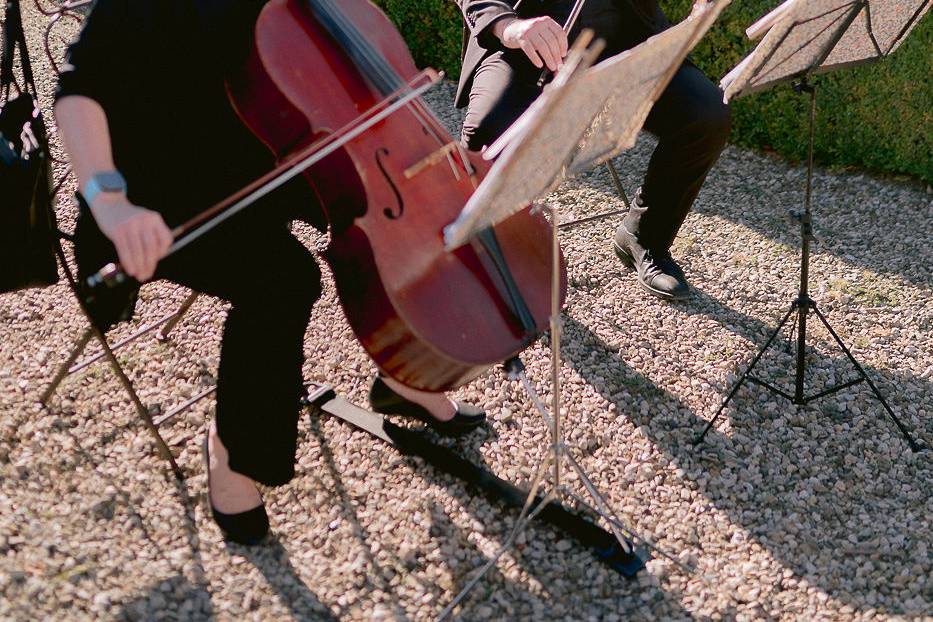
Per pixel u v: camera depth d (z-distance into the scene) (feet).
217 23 6.84
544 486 8.63
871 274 11.89
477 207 5.49
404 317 6.77
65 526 7.62
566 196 13.50
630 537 8.14
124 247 5.72
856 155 14.15
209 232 7.06
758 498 8.64
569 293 11.35
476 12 9.61
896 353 10.52
